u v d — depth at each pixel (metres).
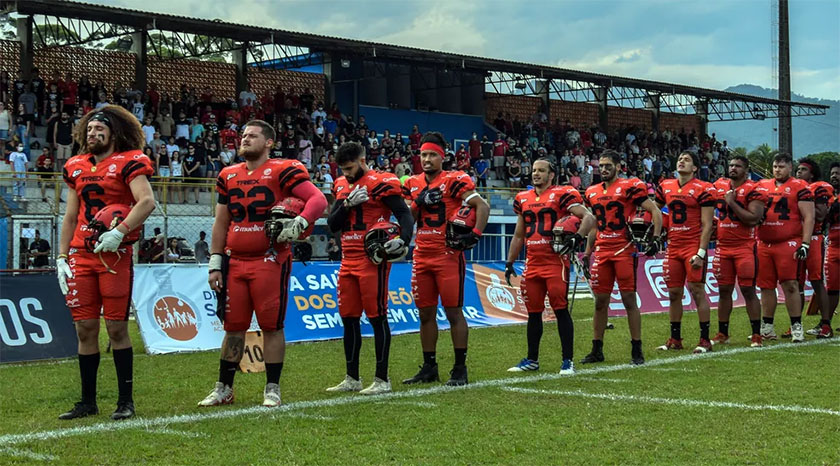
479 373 8.82
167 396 7.49
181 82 28.75
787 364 9.34
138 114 24.28
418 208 8.23
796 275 11.66
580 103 39.44
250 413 6.62
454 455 5.30
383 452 5.36
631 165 36.34
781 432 5.93
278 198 6.86
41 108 23.33
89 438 5.73
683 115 42.56
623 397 7.27
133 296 10.80
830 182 13.31
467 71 33.41
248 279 6.90
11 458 5.19
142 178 6.42
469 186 8.03
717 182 11.48
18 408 6.94
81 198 6.49
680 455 5.31
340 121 29.42
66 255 6.54
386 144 29.12
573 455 5.30
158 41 28.45
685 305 16.75
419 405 6.92
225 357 7.05
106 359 10.04
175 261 18.14
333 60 29.28
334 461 5.16
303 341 11.90
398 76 33.31
